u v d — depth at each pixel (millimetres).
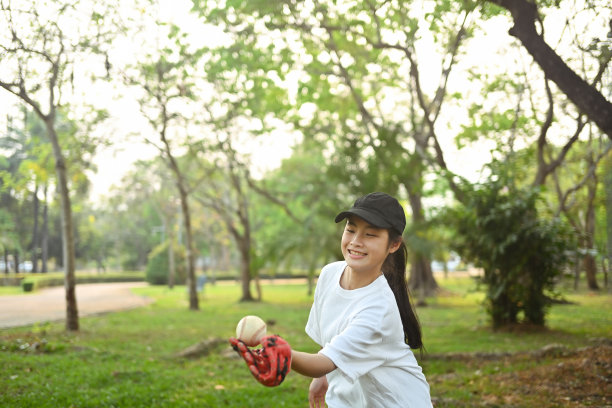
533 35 6418
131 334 12375
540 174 15250
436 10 9508
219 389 6871
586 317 15070
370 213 2295
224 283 52812
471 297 25625
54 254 58969
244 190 29281
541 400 5949
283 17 11492
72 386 6766
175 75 15258
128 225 68188
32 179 13453
